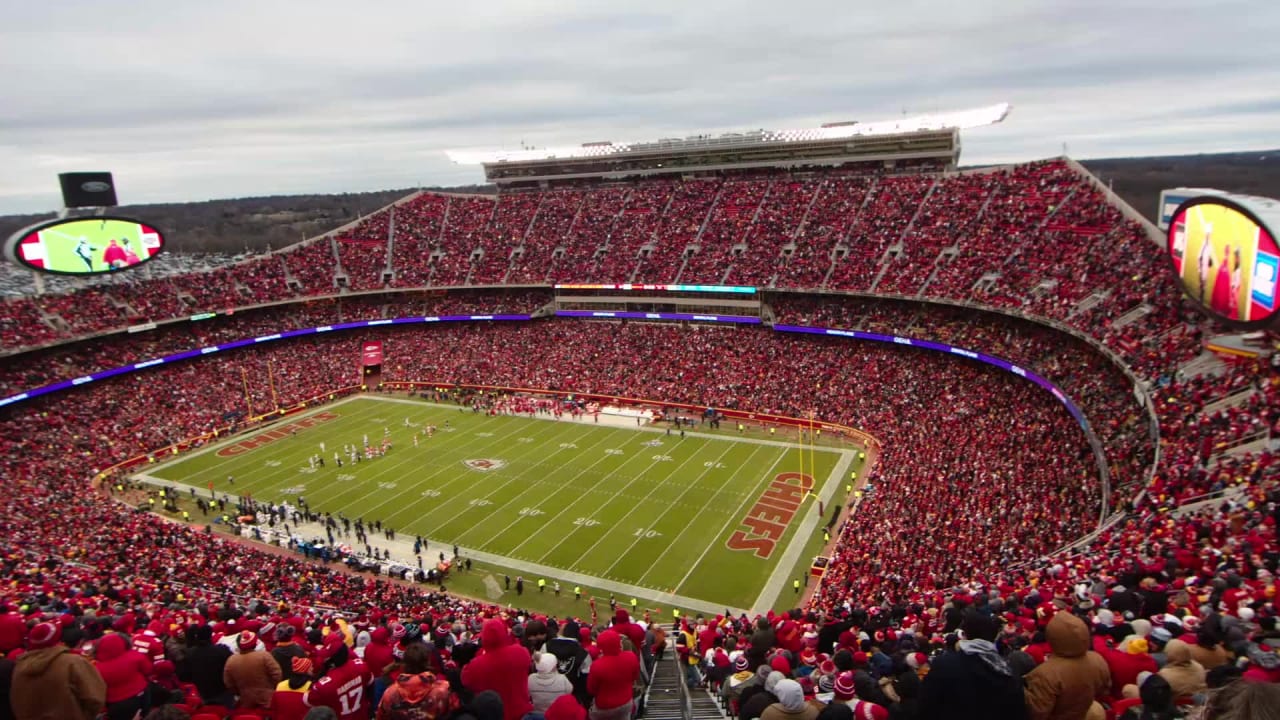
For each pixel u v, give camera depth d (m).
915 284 69.19
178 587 34.16
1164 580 18.41
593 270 90.50
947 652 7.89
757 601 40.28
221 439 70.75
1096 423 43.28
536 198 104.00
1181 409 37.03
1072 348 54.91
